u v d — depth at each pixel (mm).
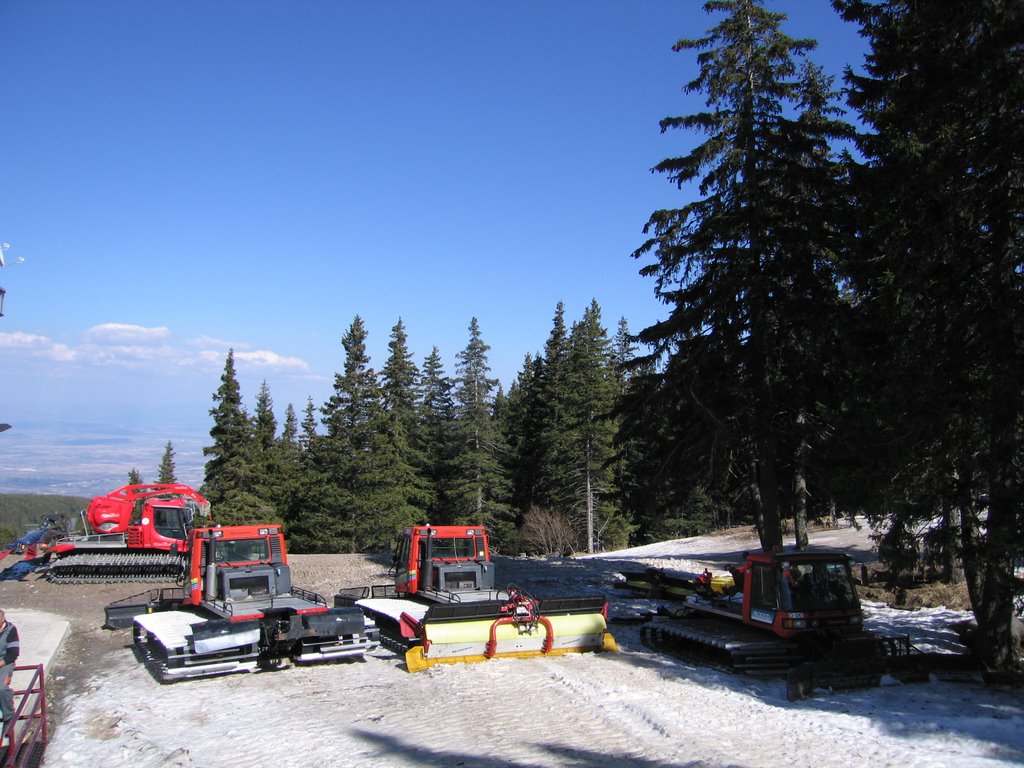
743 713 10008
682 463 18531
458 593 15586
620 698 10781
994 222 11430
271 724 9711
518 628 13617
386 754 8453
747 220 17094
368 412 51625
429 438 62812
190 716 10164
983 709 10000
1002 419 10984
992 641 11898
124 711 10383
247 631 12469
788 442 17375
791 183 16516
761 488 17500
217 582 14367
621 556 36500
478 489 52750
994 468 11078
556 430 52406
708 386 17797
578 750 8570
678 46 17906
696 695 10984
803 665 10922
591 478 49781
